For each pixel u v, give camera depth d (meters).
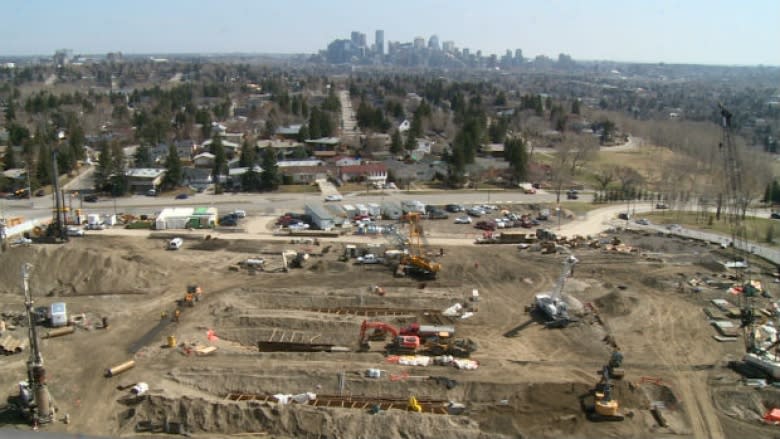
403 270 60.81
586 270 62.72
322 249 69.00
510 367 41.50
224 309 50.53
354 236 74.81
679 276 60.69
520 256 67.44
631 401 37.38
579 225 82.44
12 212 81.56
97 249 65.50
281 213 84.75
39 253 56.72
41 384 33.84
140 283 56.03
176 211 78.88
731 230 79.88
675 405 37.34
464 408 36.62
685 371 41.59
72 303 51.44
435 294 55.00
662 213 90.31
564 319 48.69
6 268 55.50
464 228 79.62
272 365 40.97
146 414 34.56
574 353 44.03
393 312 51.59
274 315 49.12
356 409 35.53
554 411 35.84
